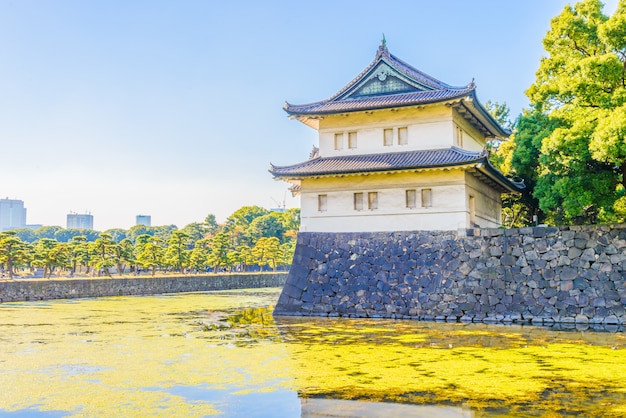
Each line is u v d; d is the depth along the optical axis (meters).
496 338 18.64
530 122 33.12
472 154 26.66
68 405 10.59
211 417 9.84
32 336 20.31
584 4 26.12
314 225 29.30
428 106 28.70
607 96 22.44
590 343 17.45
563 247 23.56
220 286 59.94
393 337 19.05
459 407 10.25
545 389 11.55
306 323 23.69
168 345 17.86
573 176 25.42
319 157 30.83
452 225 26.84
